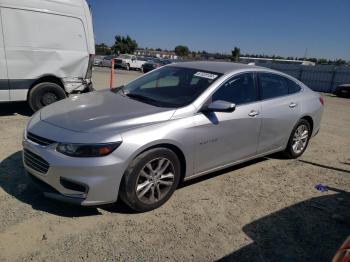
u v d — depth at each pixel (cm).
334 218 389
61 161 323
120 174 336
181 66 498
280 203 417
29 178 368
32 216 344
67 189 331
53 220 340
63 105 415
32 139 354
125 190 345
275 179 490
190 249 313
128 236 324
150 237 325
